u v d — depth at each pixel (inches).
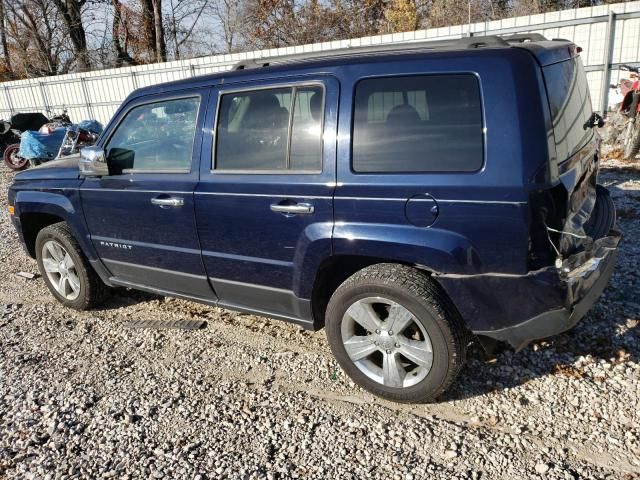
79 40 1225.4
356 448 110.1
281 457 109.0
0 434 121.3
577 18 458.0
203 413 125.2
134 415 125.7
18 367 150.9
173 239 150.9
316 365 143.0
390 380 121.8
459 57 109.0
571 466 100.7
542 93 103.8
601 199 146.0
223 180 137.6
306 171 124.5
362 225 116.6
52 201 177.9
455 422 116.2
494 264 105.8
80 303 185.8
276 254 131.6
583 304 110.3
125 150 162.1
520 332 108.4
